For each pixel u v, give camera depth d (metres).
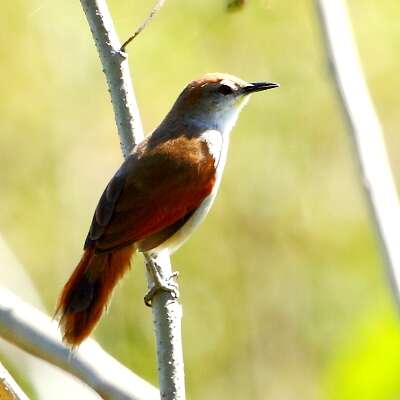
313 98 14.50
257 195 14.53
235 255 14.42
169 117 9.59
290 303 14.31
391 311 7.55
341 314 14.22
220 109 9.64
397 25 14.91
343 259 14.45
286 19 14.51
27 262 14.25
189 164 8.95
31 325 7.69
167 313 7.71
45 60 14.62
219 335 14.26
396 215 7.76
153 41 14.61
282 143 14.54
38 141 14.56
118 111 8.58
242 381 14.14
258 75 14.54
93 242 8.31
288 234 14.52
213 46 14.54
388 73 15.02
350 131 8.14
